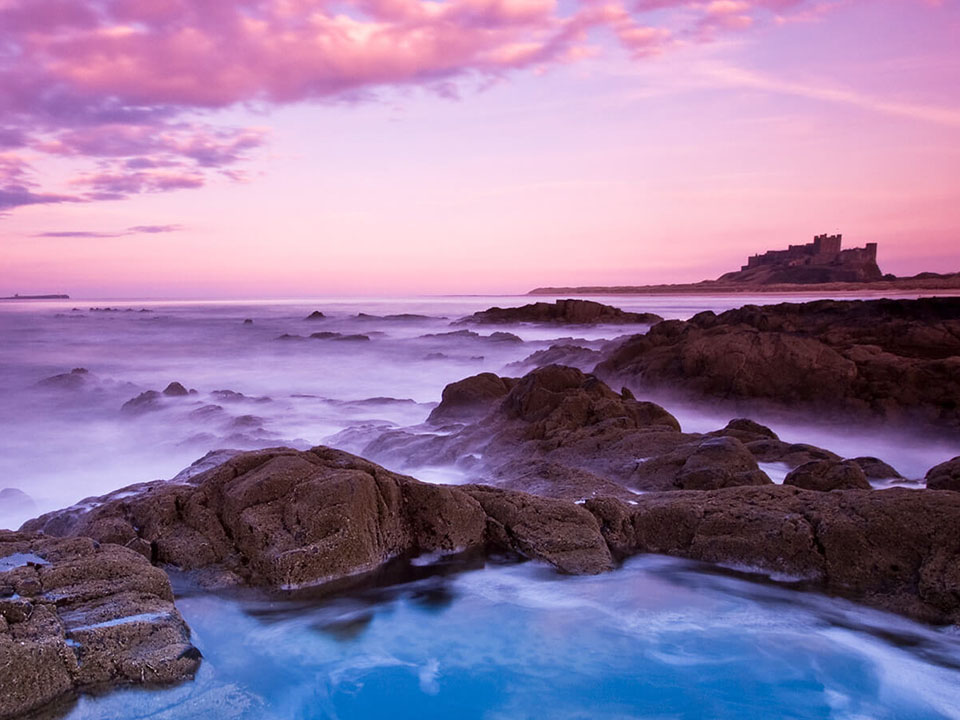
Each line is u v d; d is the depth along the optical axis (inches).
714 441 422.3
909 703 218.8
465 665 244.4
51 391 1197.1
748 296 6929.1
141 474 693.9
